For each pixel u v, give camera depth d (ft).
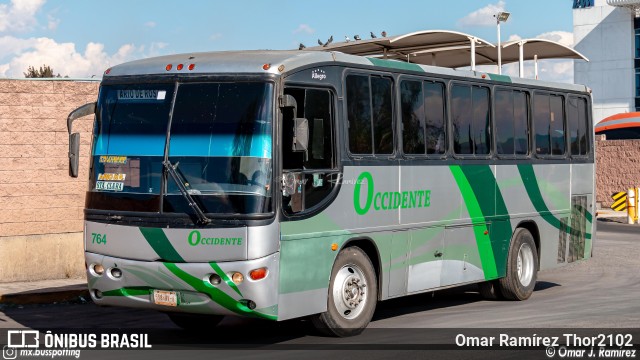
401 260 40.37
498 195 47.75
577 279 59.11
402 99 40.78
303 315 34.50
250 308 32.65
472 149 45.88
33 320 42.09
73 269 54.13
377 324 40.96
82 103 53.98
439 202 43.01
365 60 38.60
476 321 41.70
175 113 33.99
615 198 116.67
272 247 32.71
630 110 242.99
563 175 53.88
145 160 34.09
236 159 32.81
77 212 54.24
